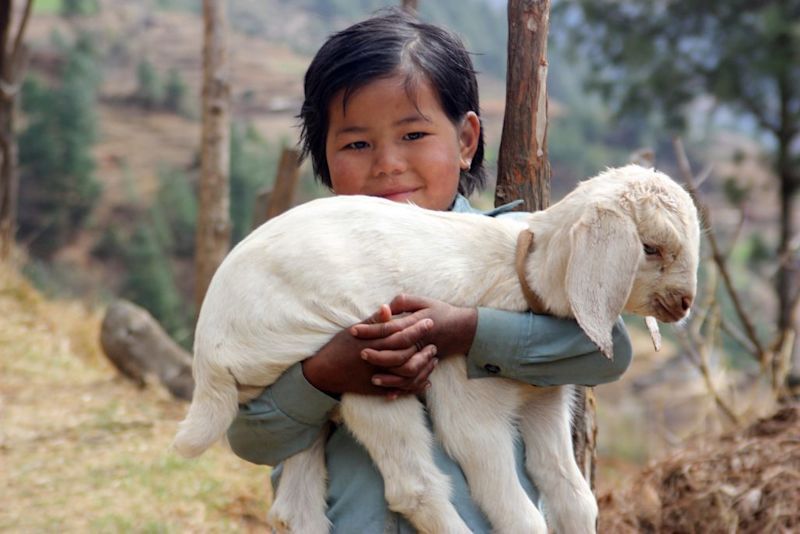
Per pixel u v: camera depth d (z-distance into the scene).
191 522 5.28
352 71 2.41
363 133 2.43
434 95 2.45
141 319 7.70
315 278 2.14
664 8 17.89
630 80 18.28
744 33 16.95
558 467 2.29
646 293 2.12
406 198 2.43
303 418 2.18
